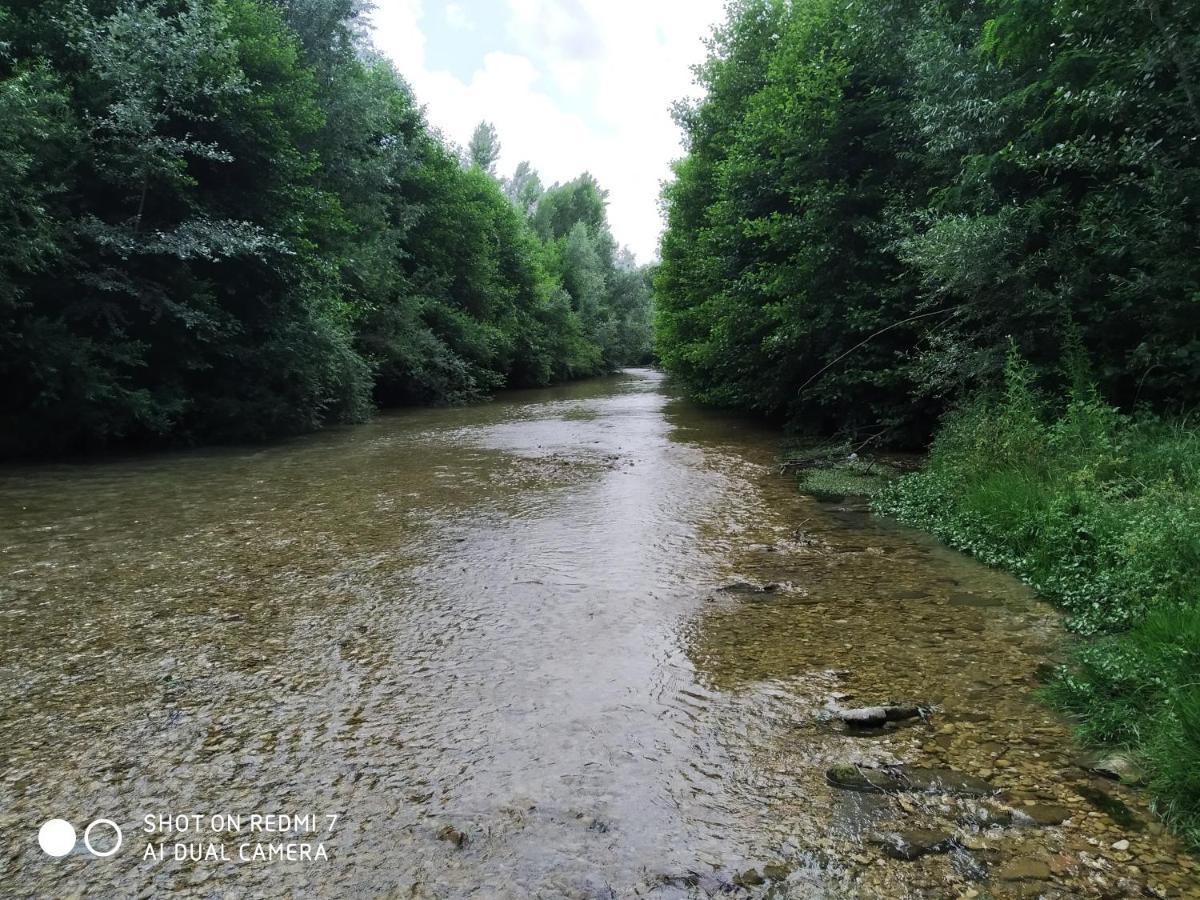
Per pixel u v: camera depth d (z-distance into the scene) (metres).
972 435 7.36
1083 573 4.73
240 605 4.77
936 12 9.64
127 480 9.43
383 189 24.70
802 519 7.16
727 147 17.12
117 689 3.58
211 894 2.21
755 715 3.30
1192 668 3.10
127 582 5.24
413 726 3.21
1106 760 2.88
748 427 15.91
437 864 2.32
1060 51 7.43
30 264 9.97
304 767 2.89
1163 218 6.34
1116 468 5.73
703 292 19.55
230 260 13.02
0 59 11.39
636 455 11.65
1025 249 7.88
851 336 11.56
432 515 7.37
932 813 2.57
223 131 12.91
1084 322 7.51
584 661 3.89
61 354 10.55
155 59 12.08
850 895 2.17
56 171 10.77
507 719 3.27
